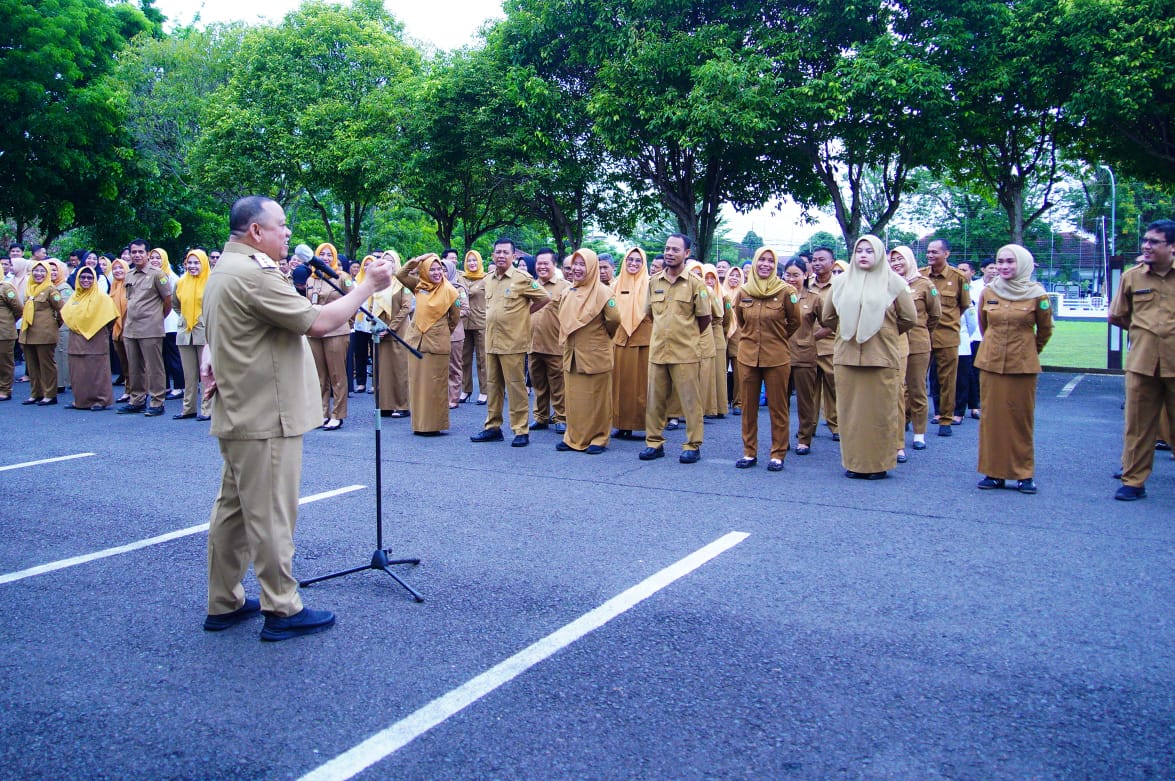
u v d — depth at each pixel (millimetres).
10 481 7484
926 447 9047
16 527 6094
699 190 20219
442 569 5160
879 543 5605
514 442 9234
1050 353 20734
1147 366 6535
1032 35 14891
